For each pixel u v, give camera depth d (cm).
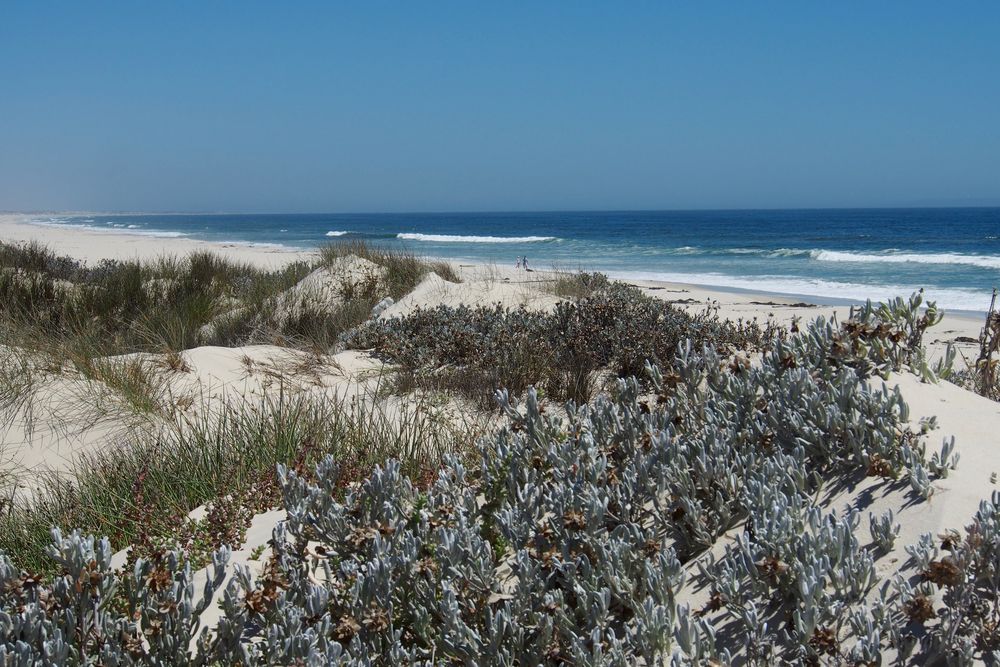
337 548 258
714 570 232
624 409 322
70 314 960
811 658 188
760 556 216
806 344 330
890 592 204
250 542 328
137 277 1189
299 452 407
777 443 285
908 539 220
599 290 1102
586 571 225
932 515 226
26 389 600
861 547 225
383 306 1052
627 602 223
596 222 12131
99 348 736
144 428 553
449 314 827
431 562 235
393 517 265
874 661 181
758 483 244
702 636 199
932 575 188
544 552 243
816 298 1722
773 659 193
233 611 227
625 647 210
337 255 1315
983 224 8262
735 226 8994
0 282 1040
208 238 5966
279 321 973
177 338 880
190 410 591
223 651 225
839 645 189
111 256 2855
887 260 3055
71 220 13862
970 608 187
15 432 554
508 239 5775
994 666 175
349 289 1145
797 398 288
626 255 3638
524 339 693
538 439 308
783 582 209
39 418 569
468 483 299
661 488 263
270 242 5178
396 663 214
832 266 2786
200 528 344
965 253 3488
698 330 654
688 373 333
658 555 224
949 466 245
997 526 200
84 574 226
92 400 589
